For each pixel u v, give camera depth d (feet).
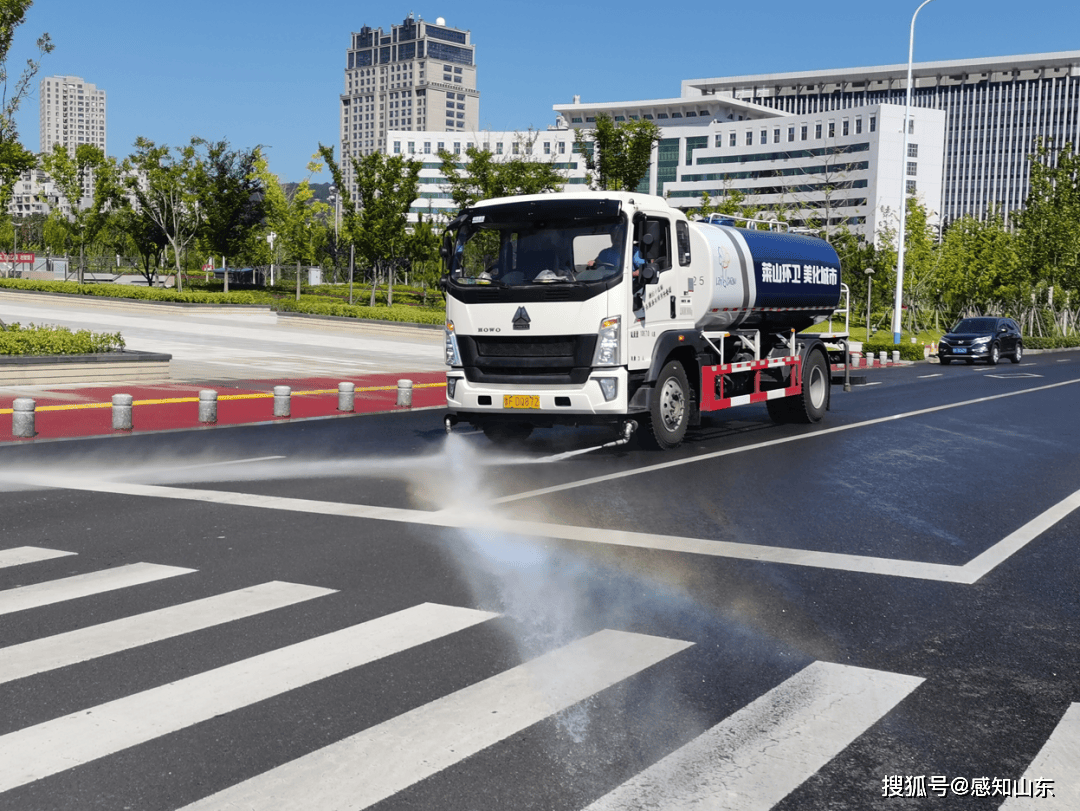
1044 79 512.22
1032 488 33.09
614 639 17.04
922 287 178.60
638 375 36.96
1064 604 19.74
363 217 130.52
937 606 19.45
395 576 20.83
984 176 529.45
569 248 36.11
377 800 11.37
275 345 96.53
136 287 149.69
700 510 28.43
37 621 17.60
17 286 147.54
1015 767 12.48
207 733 13.08
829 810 11.34
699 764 12.38
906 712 14.14
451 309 37.81
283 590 19.67
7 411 48.01
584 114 538.06
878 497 30.96
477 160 112.06
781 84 575.38
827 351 53.88
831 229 217.36
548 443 42.34
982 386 81.82
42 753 12.46
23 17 62.90
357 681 14.93
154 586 19.85
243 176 155.02
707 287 40.65
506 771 12.12
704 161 468.34
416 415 53.06
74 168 169.48
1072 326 220.02
